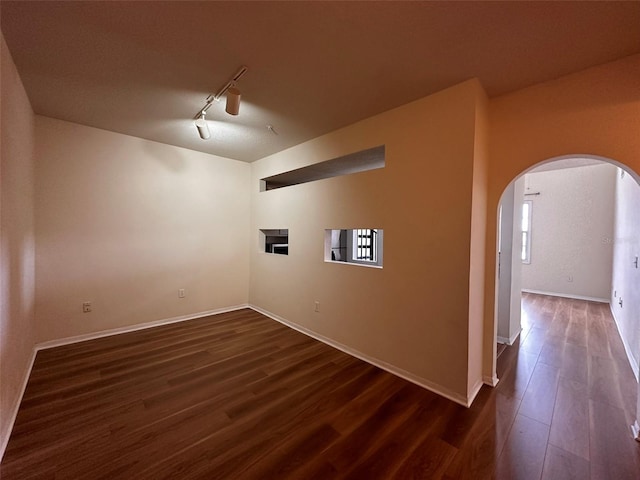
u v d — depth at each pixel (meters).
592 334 3.65
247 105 2.61
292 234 3.86
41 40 1.76
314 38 1.72
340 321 3.12
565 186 6.04
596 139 1.94
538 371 2.64
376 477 1.46
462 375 2.13
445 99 2.26
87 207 3.27
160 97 2.50
